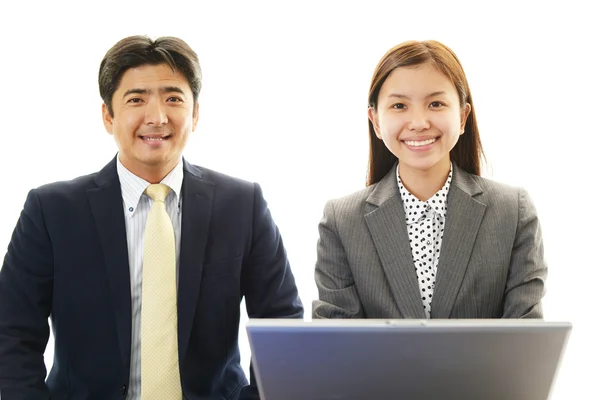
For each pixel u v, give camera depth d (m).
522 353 1.27
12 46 2.77
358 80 2.79
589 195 2.71
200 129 2.80
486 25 2.77
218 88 2.80
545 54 2.75
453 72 2.04
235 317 2.14
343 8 2.79
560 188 2.74
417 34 2.78
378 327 1.27
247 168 2.81
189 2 2.79
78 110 2.79
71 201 2.08
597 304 2.70
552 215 2.74
